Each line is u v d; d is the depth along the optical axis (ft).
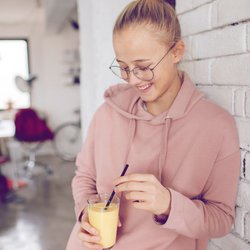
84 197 3.60
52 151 22.85
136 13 2.79
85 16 7.91
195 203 2.92
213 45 3.44
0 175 13.55
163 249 3.11
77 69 22.33
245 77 3.01
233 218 3.13
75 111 22.07
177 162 3.10
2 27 21.48
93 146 3.82
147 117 3.28
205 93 3.69
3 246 9.57
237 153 3.07
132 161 3.28
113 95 3.75
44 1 17.53
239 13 2.99
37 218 11.50
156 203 2.66
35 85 22.33
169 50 2.87
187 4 3.84
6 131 17.60
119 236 3.26
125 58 2.83
